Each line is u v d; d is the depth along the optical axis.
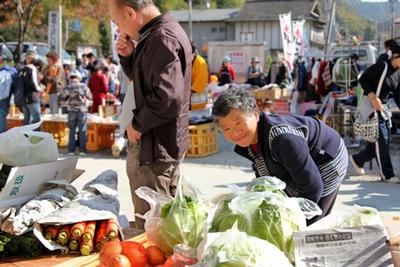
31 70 10.10
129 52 3.15
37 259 2.28
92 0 33.78
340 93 12.21
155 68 2.81
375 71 6.92
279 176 2.58
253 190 2.08
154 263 2.09
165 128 2.96
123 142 9.38
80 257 2.27
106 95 12.14
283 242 1.88
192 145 9.34
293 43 17.20
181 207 2.14
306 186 2.44
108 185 2.74
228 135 2.48
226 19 56.50
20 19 24.62
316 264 1.79
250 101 2.45
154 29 2.88
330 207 2.90
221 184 7.30
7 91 9.98
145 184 3.03
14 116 11.22
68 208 2.41
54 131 10.48
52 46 19.06
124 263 1.98
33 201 2.45
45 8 33.41
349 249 1.82
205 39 59.47
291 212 1.96
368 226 1.85
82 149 9.67
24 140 2.68
